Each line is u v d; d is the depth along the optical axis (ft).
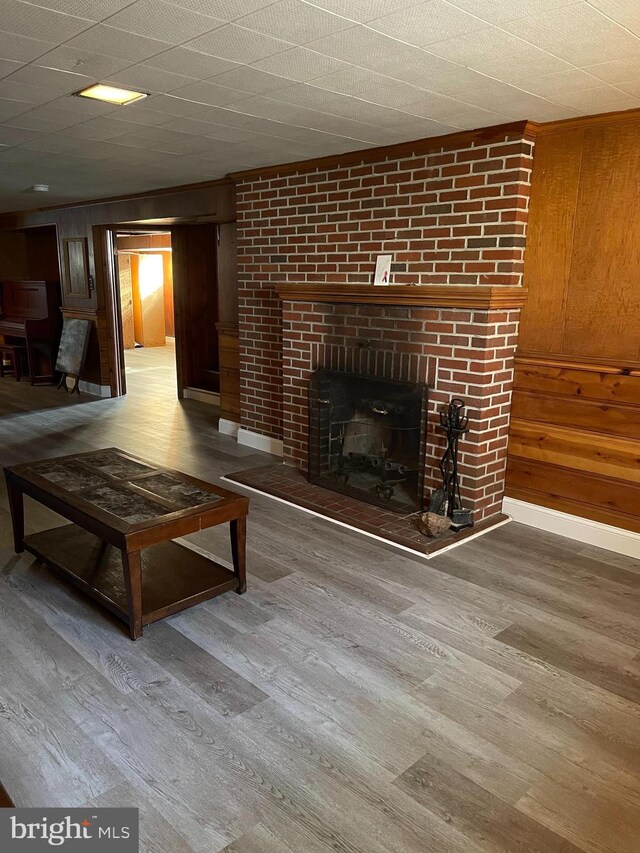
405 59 7.38
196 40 6.89
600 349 10.29
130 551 7.41
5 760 5.87
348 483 13.07
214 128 10.78
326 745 6.13
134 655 7.53
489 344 10.68
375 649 7.74
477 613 8.59
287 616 8.45
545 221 10.52
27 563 9.87
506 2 5.83
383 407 12.26
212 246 22.84
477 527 11.32
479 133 10.51
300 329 14.01
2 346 26.63
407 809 5.40
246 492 13.32
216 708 6.63
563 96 8.71
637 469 10.19
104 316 22.79
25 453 15.83
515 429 11.61
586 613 8.64
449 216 11.23
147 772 5.75
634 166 9.46
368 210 12.53
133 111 9.78
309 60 7.45
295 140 11.57
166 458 15.64
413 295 11.36
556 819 5.34
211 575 8.98
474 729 6.40
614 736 6.34
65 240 23.58
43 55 7.37
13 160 13.89
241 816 5.30
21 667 7.27
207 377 23.76
